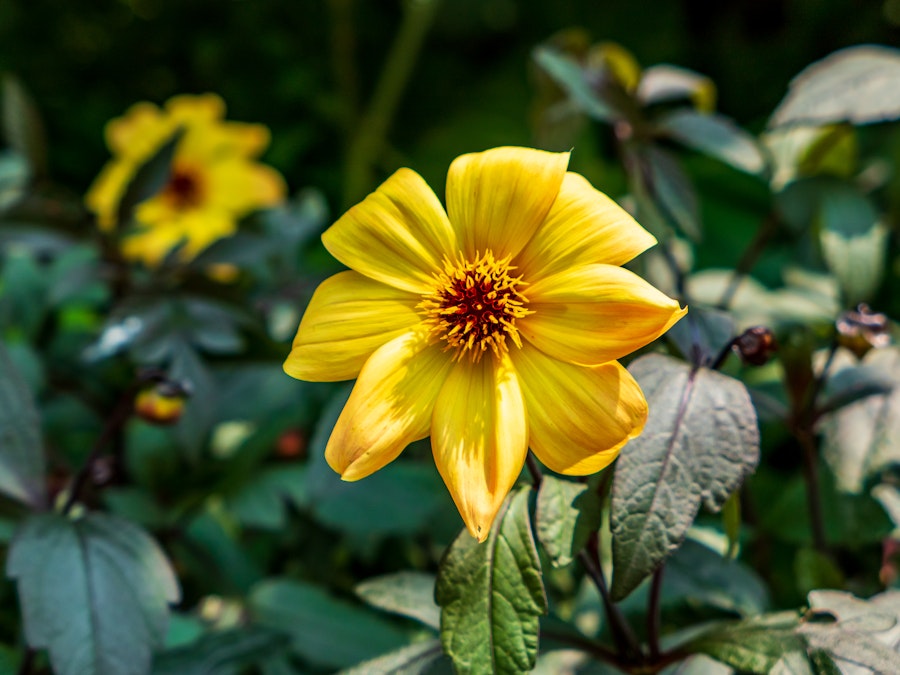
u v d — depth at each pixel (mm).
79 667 364
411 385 342
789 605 435
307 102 1118
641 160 458
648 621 372
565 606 455
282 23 1162
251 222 602
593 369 331
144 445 501
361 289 352
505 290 344
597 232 338
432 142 1093
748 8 1118
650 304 321
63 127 1062
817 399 424
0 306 559
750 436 327
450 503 469
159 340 486
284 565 531
